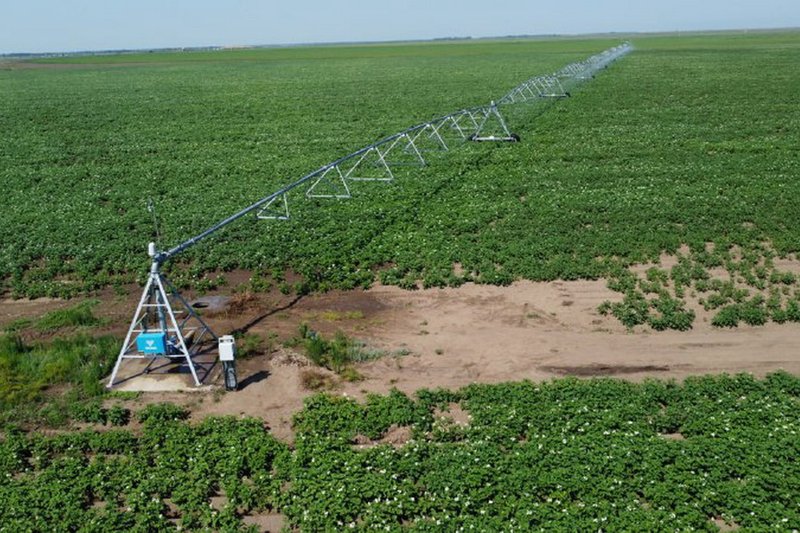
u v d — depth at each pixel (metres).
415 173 34.03
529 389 15.09
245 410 15.05
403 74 90.69
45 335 18.84
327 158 38.53
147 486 12.56
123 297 21.17
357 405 14.84
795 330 17.75
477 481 12.28
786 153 34.88
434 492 12.20
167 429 14.22
